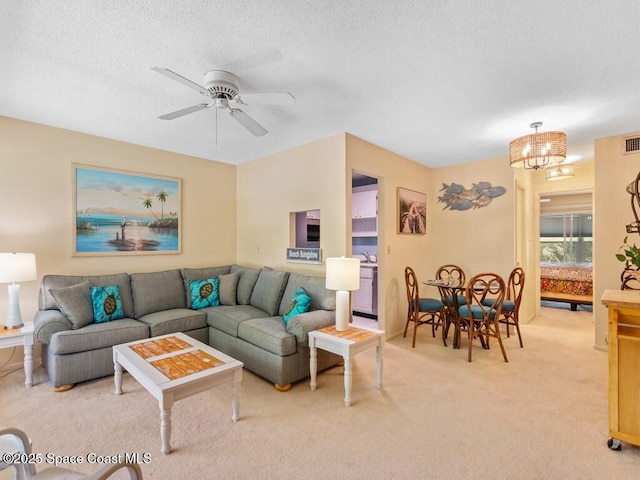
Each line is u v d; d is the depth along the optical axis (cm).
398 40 194
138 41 195
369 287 549
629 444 204
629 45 199
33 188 330
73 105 288
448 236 515
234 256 508
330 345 266
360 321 527
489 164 473
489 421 230
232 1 162
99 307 321
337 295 293
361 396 268
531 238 549
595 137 373
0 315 310
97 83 247
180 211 443
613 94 265
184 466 184
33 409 243
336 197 366
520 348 389
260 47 201
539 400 261
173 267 437
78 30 184
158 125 337
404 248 466
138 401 256
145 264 411
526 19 175
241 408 248
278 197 440
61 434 213
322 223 381
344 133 358
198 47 201
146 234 410
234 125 337
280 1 162
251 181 484
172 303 389
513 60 216
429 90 258
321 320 302
